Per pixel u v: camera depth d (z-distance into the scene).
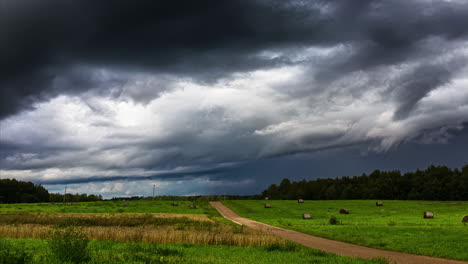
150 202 127.62
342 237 37.12
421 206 101.06
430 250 26.75
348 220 66.25
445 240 31.17
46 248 22.22
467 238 31.73
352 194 176.12
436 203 109.94
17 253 14.88
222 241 28.98
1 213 74.75
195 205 119.69
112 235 30.19
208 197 170.12
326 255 23.36
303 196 196.50
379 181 176.88
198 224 55.31
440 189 151.12
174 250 22.95
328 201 128.12
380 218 69.56
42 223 56.12
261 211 97.25
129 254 19.52
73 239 16.41
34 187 169.50
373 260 21.28
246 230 40.34
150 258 17.89
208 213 90.75
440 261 23.14
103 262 16.11
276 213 90.62
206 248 26.02
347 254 26.14
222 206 120.25
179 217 72.56
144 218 67.00
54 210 89.81
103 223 57.72
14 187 156.12
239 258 20.64
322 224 58.06
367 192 172.25
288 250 25.52
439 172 169.50
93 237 30.06
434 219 64.50
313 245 31.88
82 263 15.46
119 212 89.56
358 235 38.22
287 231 46.50
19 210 88.44
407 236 35.31
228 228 44.16
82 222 58.06
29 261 14.55
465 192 145.62
